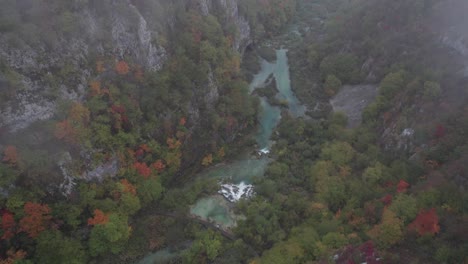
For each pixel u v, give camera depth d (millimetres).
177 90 79625
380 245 54219
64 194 61625
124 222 64125
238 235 66125
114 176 67875
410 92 76688
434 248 51031
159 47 78250
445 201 55906
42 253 57281
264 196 73000
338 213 65188
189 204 71750
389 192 64188
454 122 66688
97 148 66438
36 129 60688
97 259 62281
